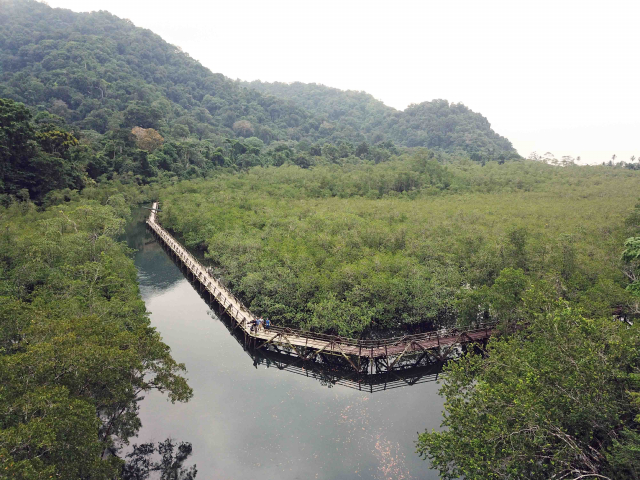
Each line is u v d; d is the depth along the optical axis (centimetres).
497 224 6419
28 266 3622
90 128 14700
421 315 4131
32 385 1691
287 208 8194
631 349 1852
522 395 1761
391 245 5525
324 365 3659
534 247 4394
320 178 10888
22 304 2356
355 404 3083
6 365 1669
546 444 1697
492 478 1695
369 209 7888
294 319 4081
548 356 1936
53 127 9394
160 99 19425
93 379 1848
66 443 1559
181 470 2423
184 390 2230
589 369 1748
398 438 2702
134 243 7938
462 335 3650
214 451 2577
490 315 3988
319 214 7275
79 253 4391
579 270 4003
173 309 4831
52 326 2070
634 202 7806
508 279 3366
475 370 2511
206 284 4978
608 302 3253
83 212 5950
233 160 14612
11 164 7631
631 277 3744
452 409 2033
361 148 15925
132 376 2111
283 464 2475
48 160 8038
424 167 12194
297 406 3044
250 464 2480
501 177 11862
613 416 1695
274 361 3734
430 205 8538
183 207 8125
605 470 1667
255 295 4666
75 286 3391
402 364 3700
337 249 5197
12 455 1452
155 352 2227
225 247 5859
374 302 4069
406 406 3066
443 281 4391
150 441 2659
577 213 7200
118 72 19925
